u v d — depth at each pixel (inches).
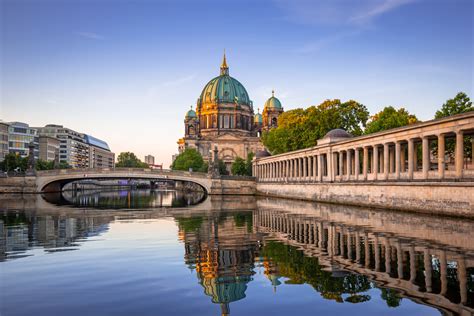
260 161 5777.6
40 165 7411.4
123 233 1510.8
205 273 879.7
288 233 1465.3
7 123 7869.1
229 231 1551.4
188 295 729.0
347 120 4232.3
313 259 1002.1
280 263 965.8
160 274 875.4
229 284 794.2
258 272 882.1
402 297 699.4
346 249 1118.4
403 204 2303.2
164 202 3742.6
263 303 682.2
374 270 878.4
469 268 878.4
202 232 1528.1
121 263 985.5
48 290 767.1
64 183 6122.1
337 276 837.2
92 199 4266.7
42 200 3841.0
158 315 633.0
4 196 4439.0
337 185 3186.5
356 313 629.3
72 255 1090.1
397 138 2519.7
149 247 1202.6
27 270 920.9
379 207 2564.0
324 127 4156.0
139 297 720.3
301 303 679.1
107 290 763.4
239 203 3513.8
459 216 1866.4
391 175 2664.9
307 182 3816.4
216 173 5497.1
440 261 945.5
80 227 1713.8
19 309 665.6
